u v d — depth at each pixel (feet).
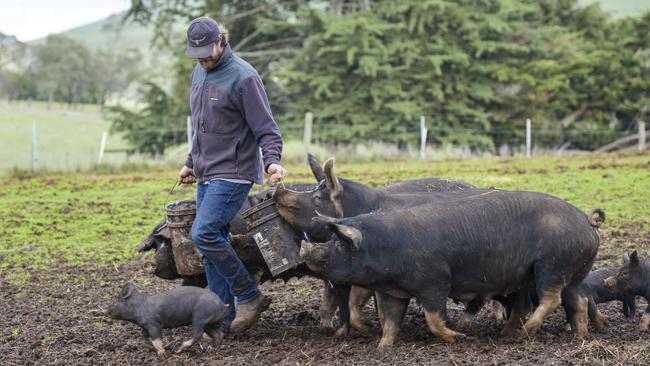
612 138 128.36
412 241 27.14
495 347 27.63
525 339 28.43
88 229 55.98
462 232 27.63
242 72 27.84
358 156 102.73
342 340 29.89
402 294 27.96
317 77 126.52
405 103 124.57
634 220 53.31
